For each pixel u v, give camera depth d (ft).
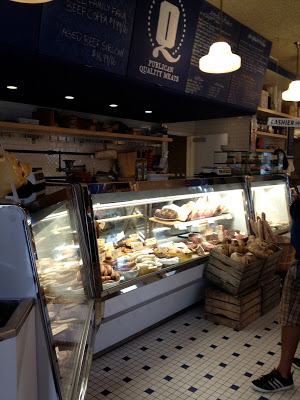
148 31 13.19
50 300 4.81
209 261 11.30
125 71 13.10
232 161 19.49
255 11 16.51
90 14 11.21
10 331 3.37
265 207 15.96
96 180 19.34
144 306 9.87
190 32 14.78
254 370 8.38
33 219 4.41
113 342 9.13
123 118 22.45
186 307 11.57
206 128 25.63
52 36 10.52
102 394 7.43
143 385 7.75
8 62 10.81
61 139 18.65
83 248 7.70
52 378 4.22
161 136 22.65
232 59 11.53
